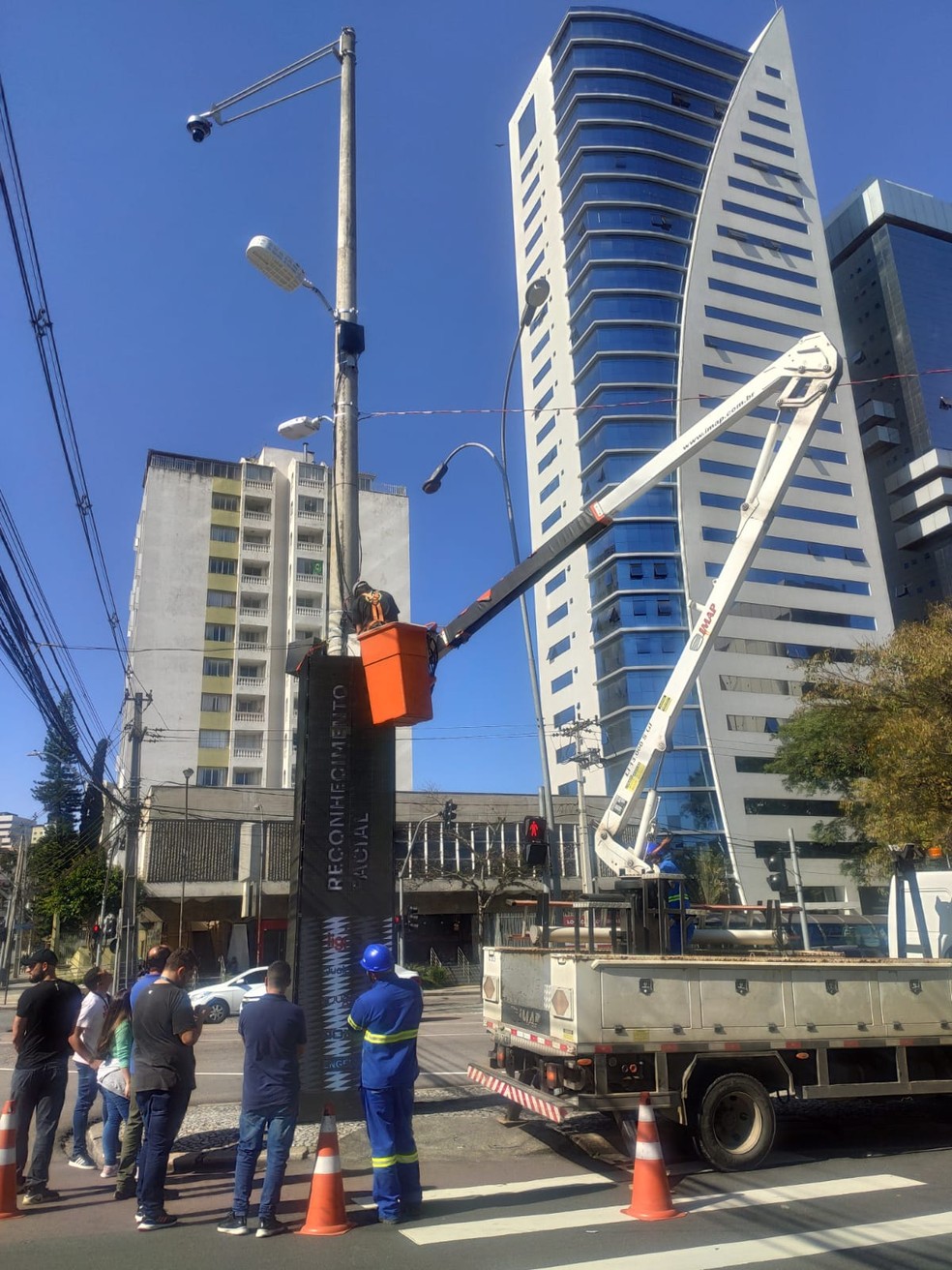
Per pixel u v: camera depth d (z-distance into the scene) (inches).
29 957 265.9
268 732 2412.6
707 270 2901.1
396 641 320.8
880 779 724.0
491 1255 198.2
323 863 336.5
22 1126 254.8
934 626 737.0
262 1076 222.1
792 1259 194.2
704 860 2155.5
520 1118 349.1
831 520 2805.1
